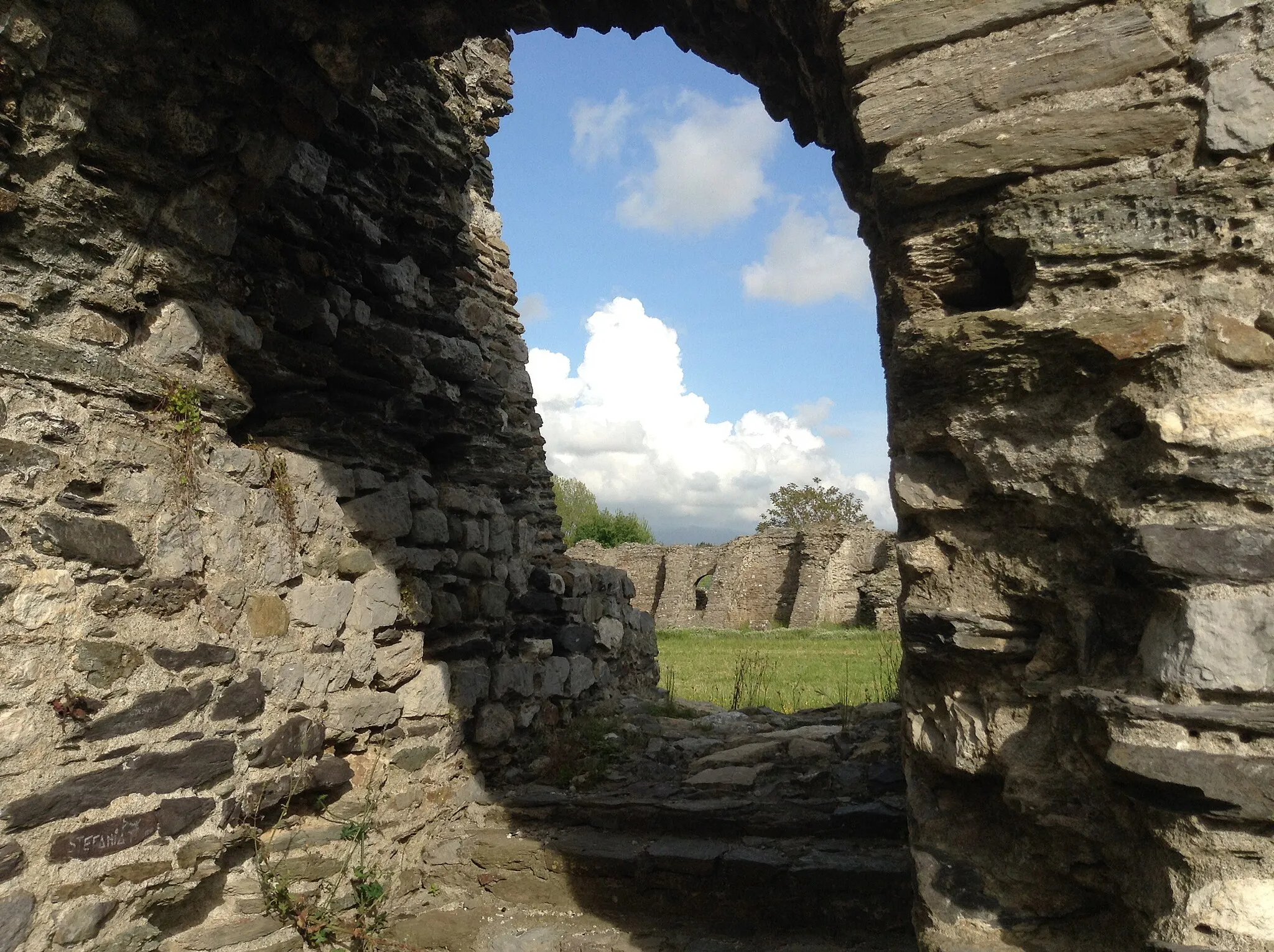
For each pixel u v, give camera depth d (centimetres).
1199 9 237
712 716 666
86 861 294
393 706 441
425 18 400
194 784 332
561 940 384
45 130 304
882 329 310
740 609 2625
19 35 286
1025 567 249
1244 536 206
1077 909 233
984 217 255
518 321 684
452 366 532
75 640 299
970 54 262
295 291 414
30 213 303
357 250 461
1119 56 244
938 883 250
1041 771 238
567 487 4312
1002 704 249
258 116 374
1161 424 221
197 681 340
